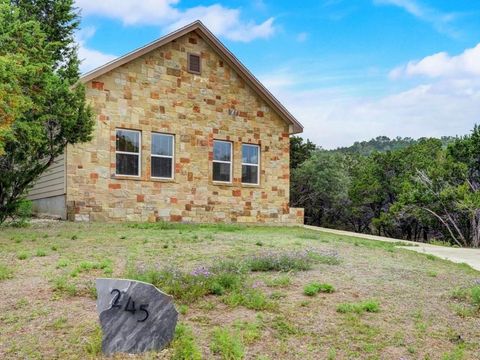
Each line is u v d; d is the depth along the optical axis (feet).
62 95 39.93
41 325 14.35
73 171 48.01
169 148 55.11
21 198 44.62
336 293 19.30
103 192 49.60
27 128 37.14
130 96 51.78
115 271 21.61
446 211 79.66
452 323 16.47
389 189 110.63
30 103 35.17
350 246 36.73
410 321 16.38
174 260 24.81
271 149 63.67
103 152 49.70
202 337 13.79
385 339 14.55
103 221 49.03
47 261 23.98
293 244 34.96
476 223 77.00
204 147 57.41
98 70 48.65
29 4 47.91
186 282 18.61
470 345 14.47
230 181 59.88
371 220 111.45
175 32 54.19
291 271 23.04
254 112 62.08
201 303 16.99
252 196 61.46
